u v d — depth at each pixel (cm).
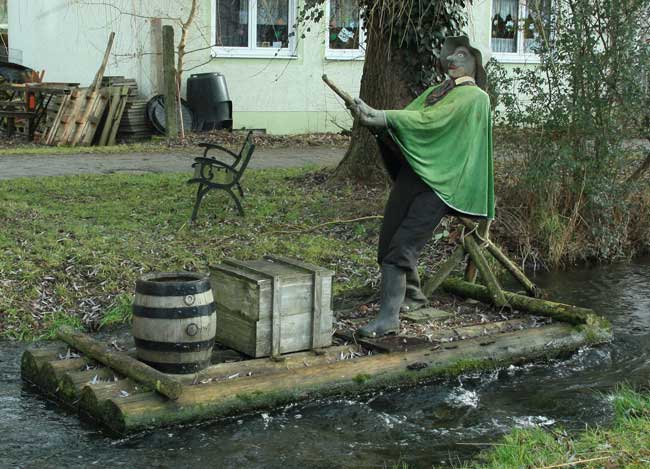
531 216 1045
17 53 2391
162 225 1014
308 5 1367
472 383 643
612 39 1024
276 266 653
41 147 1747
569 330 720
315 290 635
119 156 1566
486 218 685
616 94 1027
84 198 1143
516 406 600
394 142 652
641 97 1020
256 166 1451
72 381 580
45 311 770
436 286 764
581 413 587
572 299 887
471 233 773
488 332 707
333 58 1981
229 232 994
